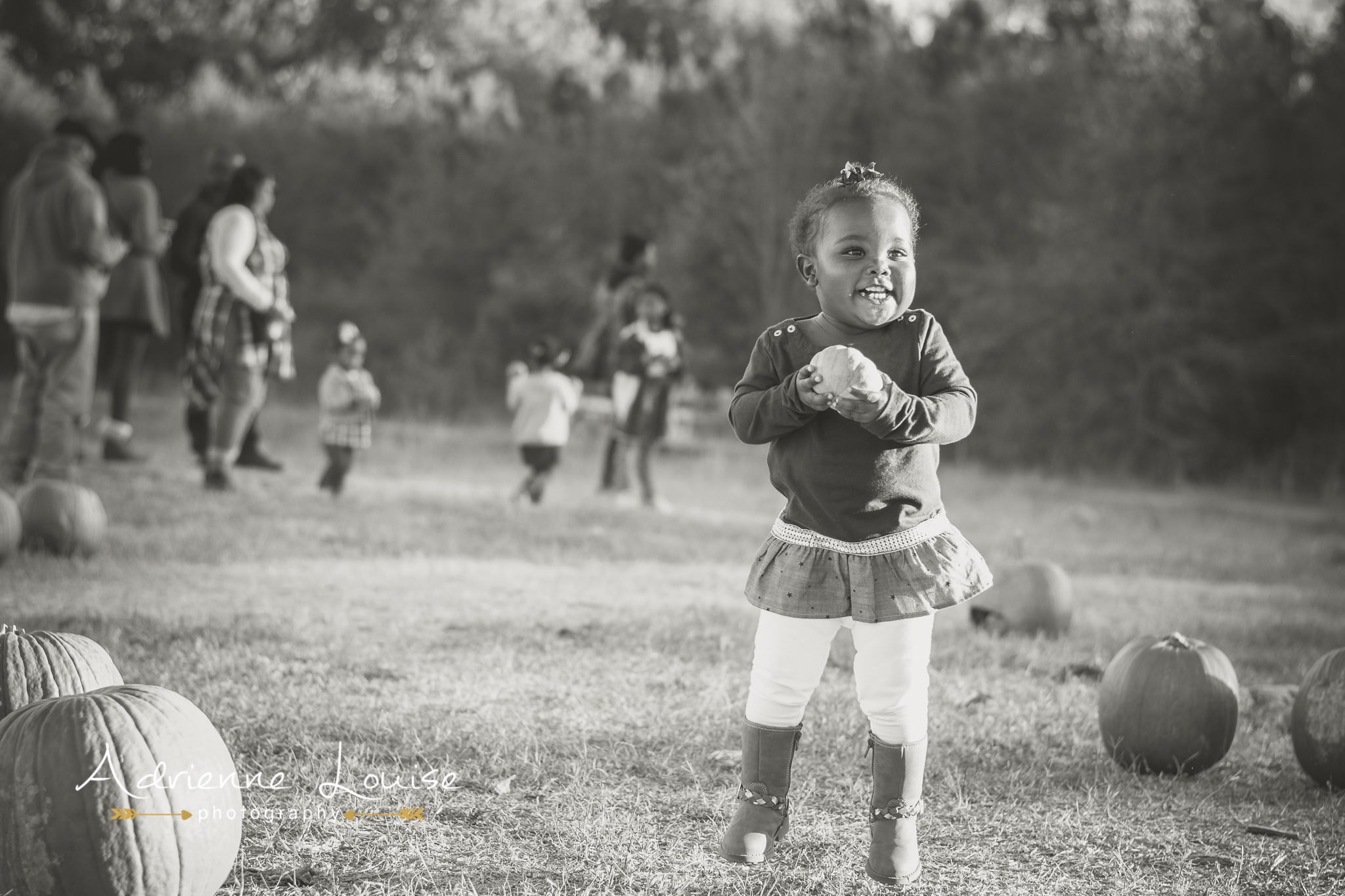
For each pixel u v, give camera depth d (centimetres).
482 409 3238
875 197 382
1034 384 2778
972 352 2842
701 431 2959
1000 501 1812
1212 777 539
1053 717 608
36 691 430
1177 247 2667
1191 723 529
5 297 2866
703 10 2967
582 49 3994
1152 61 2756
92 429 1662
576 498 1480
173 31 3403
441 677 622
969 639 802
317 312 3722
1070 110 2978
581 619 784
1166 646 551
